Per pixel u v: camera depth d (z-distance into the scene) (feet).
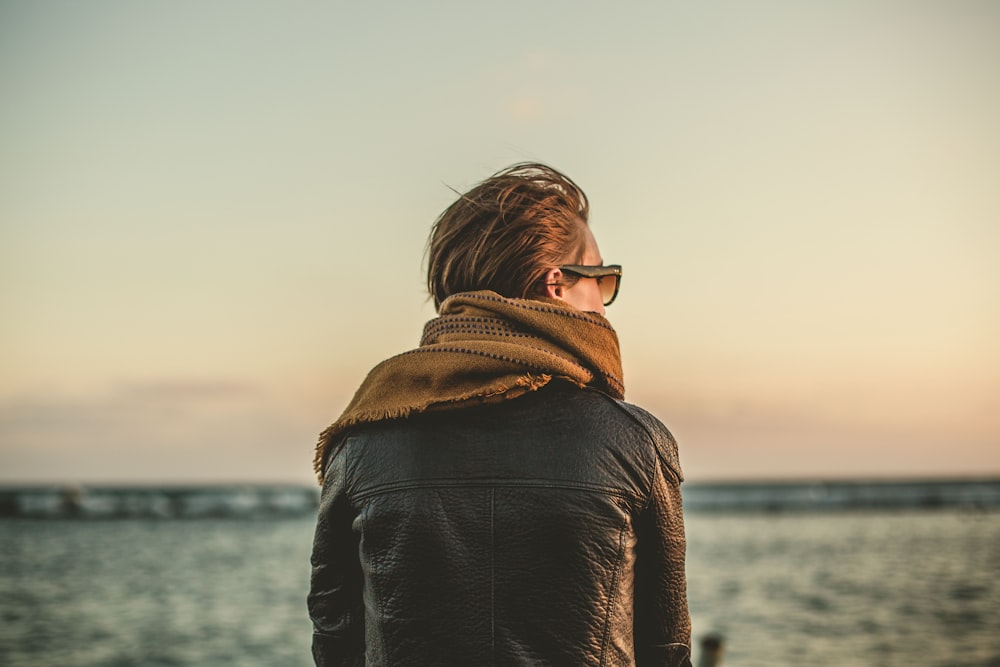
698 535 152.97
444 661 4.24
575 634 4.22
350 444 4.77
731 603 70.90
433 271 5.14
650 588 4.49
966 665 46.78
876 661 48.08
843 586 80.38
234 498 250.98
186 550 127.13
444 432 4.52
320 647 4.81
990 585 79.41
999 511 231.30
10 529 178.29
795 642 53.88
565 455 4.39
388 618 4.38
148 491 299.17
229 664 50.57
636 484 4.42
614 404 4.56
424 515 4.40
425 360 4.58
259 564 107.14
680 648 4.53
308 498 253.65
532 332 4.56
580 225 5.02
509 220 4.84
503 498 4.35
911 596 73.26
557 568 4.26
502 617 4.24
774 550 119.65
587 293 4.95
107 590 83.30
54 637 59.11
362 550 4.58
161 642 57.36
